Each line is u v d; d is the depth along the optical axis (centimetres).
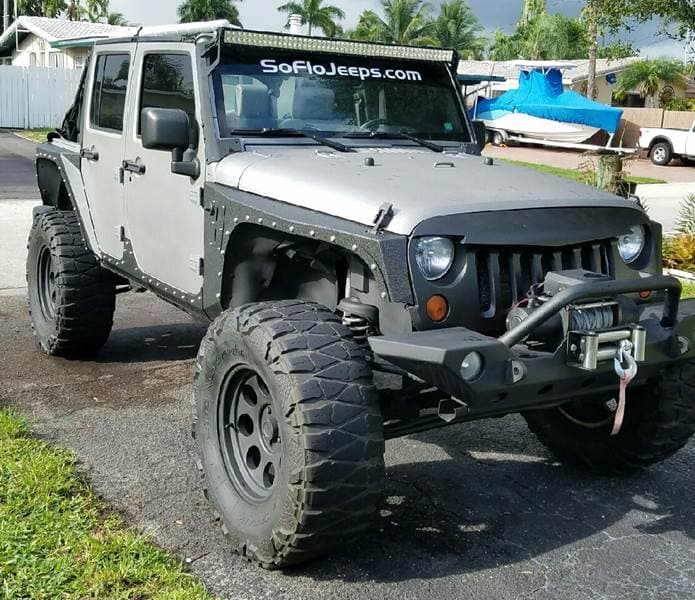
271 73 441
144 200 476
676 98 4106
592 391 347
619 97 4216
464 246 324
